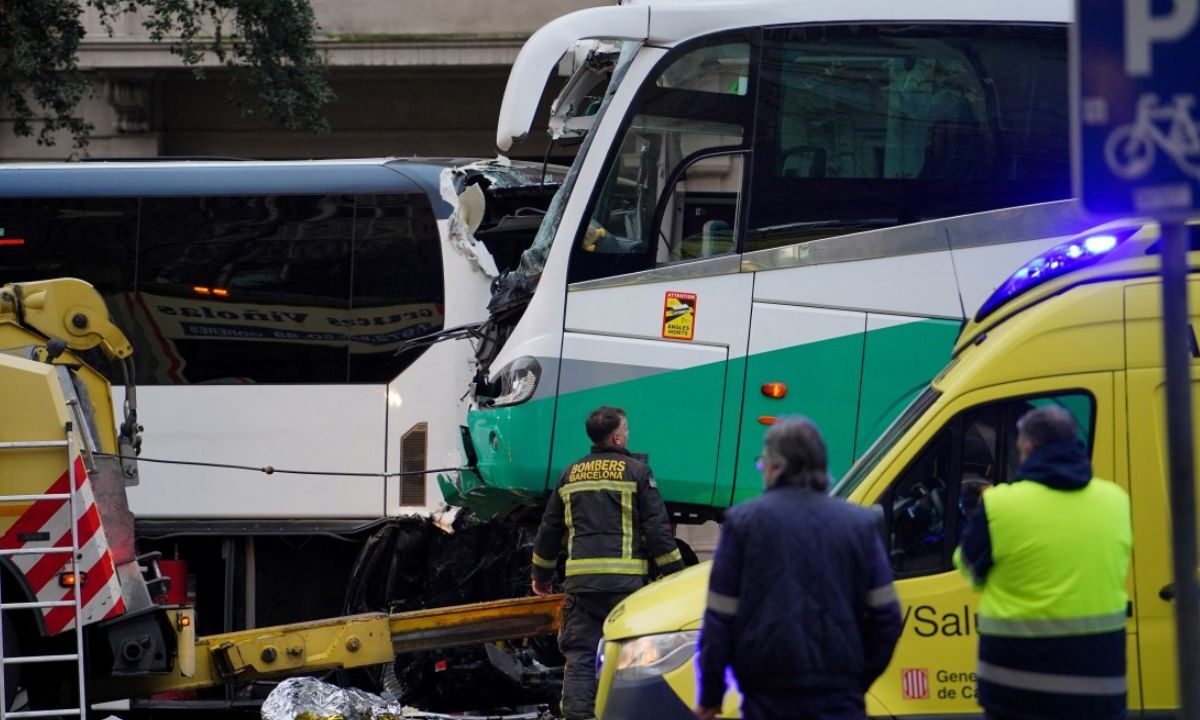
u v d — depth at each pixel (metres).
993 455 21.28
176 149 66.94
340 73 65.94
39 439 28.05
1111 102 13.87
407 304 41.38
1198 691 13.60
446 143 67.00
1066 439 18.12
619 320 31.20
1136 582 20.69
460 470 34.12
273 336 41.66
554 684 35.22
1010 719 17.92
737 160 31.39
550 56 31.20
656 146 31.53
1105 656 17.72
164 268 42.16
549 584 29.45
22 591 27.95
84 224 42.44
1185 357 13.87
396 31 64.94
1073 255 21.84
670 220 31.39
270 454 41.12
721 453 30.89
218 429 41.25
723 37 31.67
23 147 65.50
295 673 31.50
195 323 41.88
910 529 21.28
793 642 16.72
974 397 21.39
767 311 31.02
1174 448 13.80
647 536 28.06
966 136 31.34
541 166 44.06
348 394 41.09
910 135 31.39
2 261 42.38
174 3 55.41
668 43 31.67
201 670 30.27
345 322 41.44
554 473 31.23
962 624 20.94
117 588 28.19
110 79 64.81
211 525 40.75
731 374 30.95
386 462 40.78
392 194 41.78
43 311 32.50
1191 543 13.67
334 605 40.84
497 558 38.62
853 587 17.08
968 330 23.31
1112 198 13.89
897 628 17.17
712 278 31.12
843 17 31.75
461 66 65.06
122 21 63.59
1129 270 21.36
